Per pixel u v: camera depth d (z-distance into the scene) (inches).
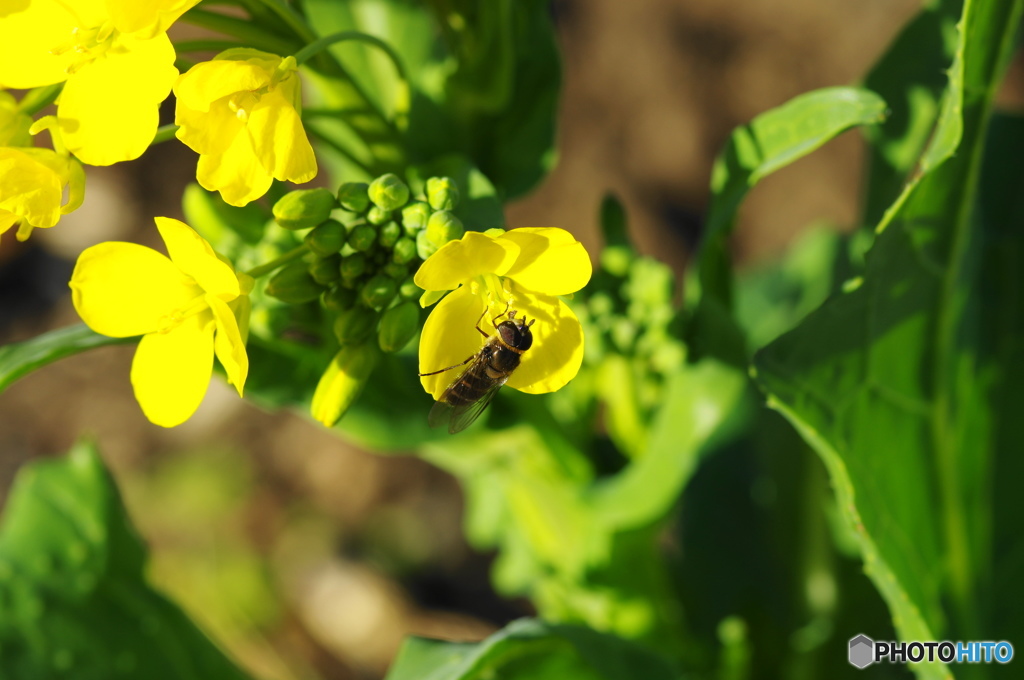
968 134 8.5
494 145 9.8
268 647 17.7
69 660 10.5
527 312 8.2
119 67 7.8
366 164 9.4
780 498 11.9
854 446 8.9
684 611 12.1
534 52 9.7
